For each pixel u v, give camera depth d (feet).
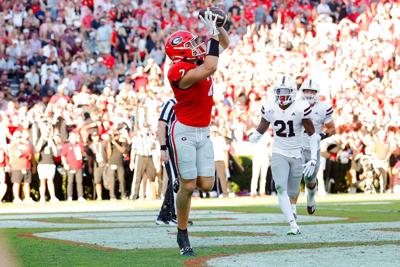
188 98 70.79
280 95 94.17
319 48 255.70
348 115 220.23
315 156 96.78
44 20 233.35
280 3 271.08
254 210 143.13
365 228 97.81
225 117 212.02
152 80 213.46
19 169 186.80
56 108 192.95
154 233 94.02
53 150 189.67
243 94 228.63
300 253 70.38
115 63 239.30
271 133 205.16
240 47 251.19
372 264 62.08
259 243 80.23
